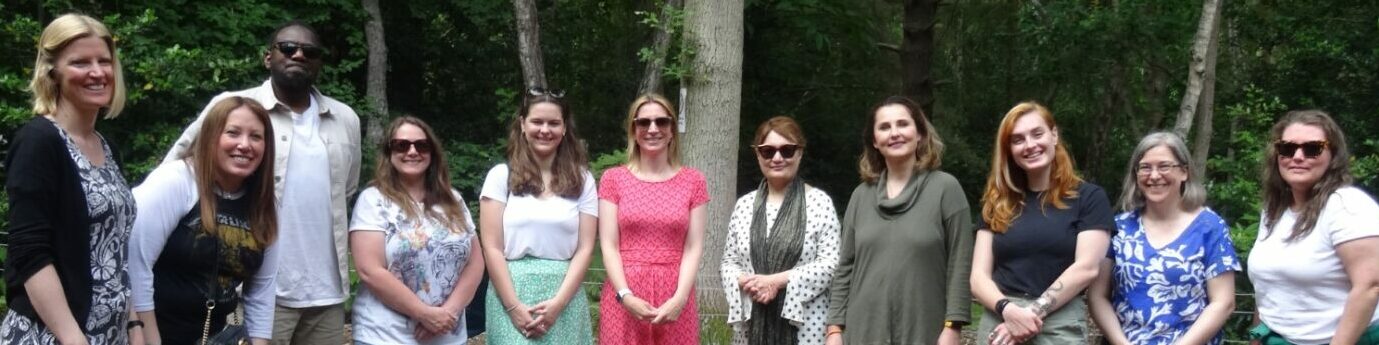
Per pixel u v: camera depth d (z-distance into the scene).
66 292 3.18
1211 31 10.24
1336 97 13.06
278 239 3.89
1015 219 4.04
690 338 4.68
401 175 4.43
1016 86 16.48
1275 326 3.92
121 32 9.37
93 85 3.21
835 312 4.43
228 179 3.67
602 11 16.20
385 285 4.28
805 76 15.43
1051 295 3.88
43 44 3.20
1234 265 3.95
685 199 4.66
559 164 4.56
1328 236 3.76
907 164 4.33
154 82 9.42
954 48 16.78
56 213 3.16
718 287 7.88
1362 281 3.67
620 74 16.03
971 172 16.05
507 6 14.30
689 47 8.27
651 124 4.65
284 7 11.84
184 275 3.63
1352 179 3.86
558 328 4.52
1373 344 3.77
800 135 4.77
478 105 16.14
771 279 4.59
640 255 4.61
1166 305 3.96
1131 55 13.62
